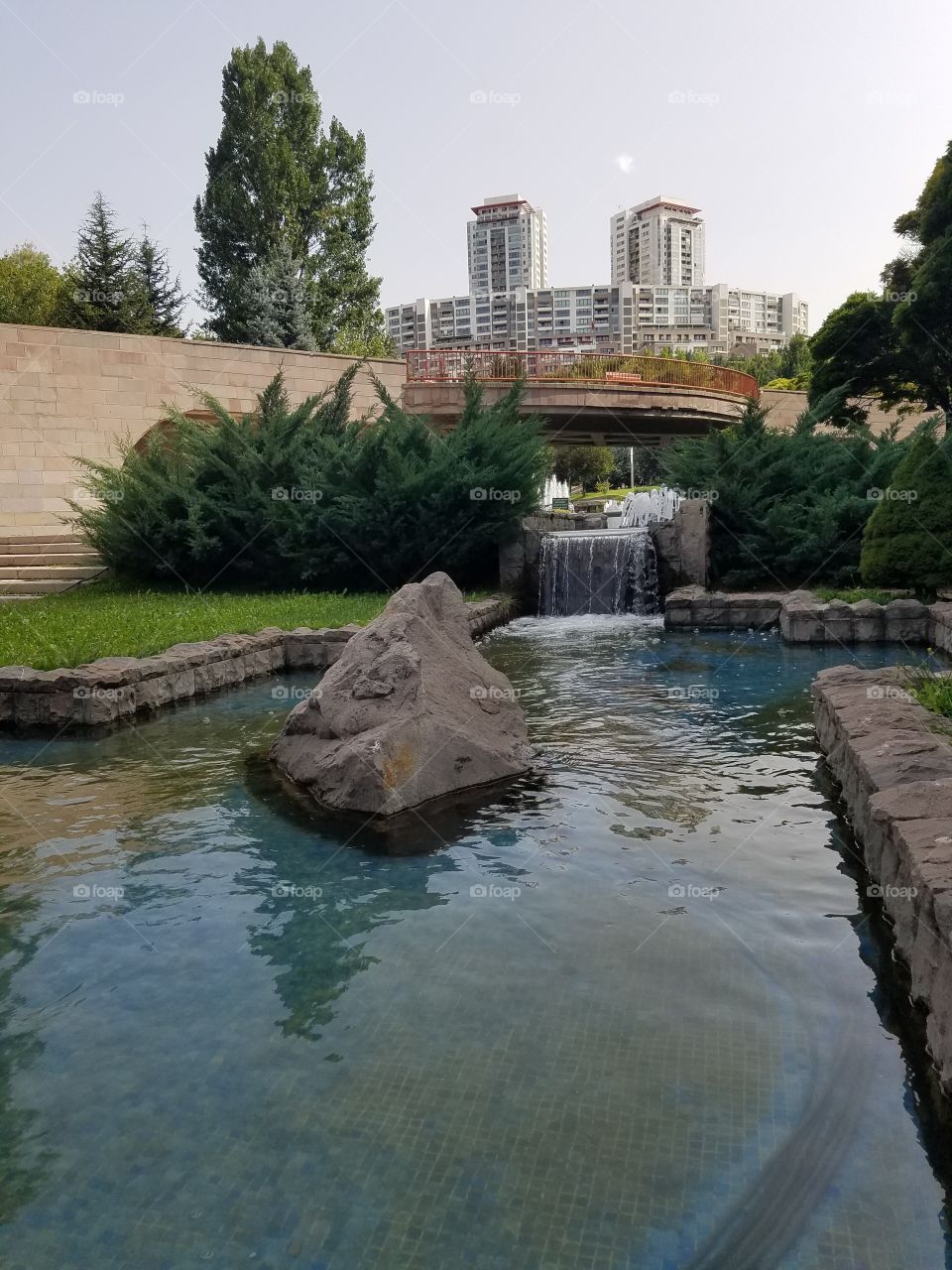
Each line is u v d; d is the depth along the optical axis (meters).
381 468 16.19
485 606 13.63
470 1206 2.15
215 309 37.16
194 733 7.24
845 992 3.16
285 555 16.16
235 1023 3.02
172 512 16.58
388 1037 2.90
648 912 3.84
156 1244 2.05
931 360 24.69
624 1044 2.83
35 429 19.55
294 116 37.66
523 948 3.53
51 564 17.53
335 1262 1.99
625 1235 2.05
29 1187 2.24
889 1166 2.28
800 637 11.55
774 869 4.29
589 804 5.31
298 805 5.38
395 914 3.87
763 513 16.39
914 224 26.56
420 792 5.38
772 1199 2.16
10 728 7.47
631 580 16.53
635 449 66.75
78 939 3.69
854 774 4.76
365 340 40.84
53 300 39.94
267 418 17.56
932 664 9.63
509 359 25.91
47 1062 2.81
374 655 5.97
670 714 7.60
